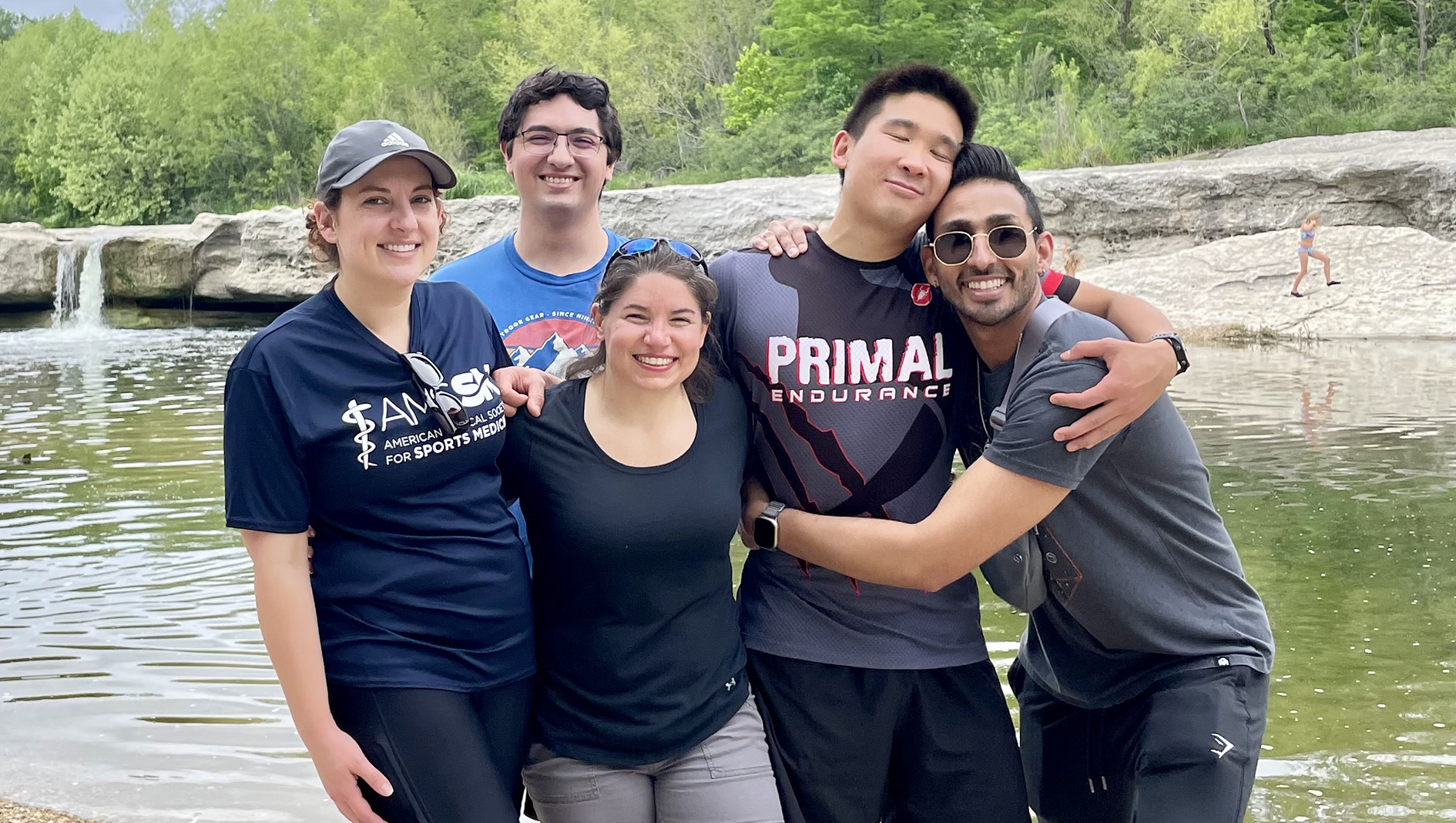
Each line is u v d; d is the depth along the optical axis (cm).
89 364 1691
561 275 328
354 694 233
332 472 231
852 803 274
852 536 260
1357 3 3634
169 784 369
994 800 276
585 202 325
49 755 392
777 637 276
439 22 5162
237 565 636
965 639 280
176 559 650
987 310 263
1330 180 1930
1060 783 301
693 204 2083
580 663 251
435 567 236
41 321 2508
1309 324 1658
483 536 243
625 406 253
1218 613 270
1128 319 280
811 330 274
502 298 326
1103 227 2041
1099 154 2544
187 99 4425
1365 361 1385
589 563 247
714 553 255
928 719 275
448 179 239
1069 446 246
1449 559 597
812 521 267
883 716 272
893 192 265
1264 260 1814
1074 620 282
